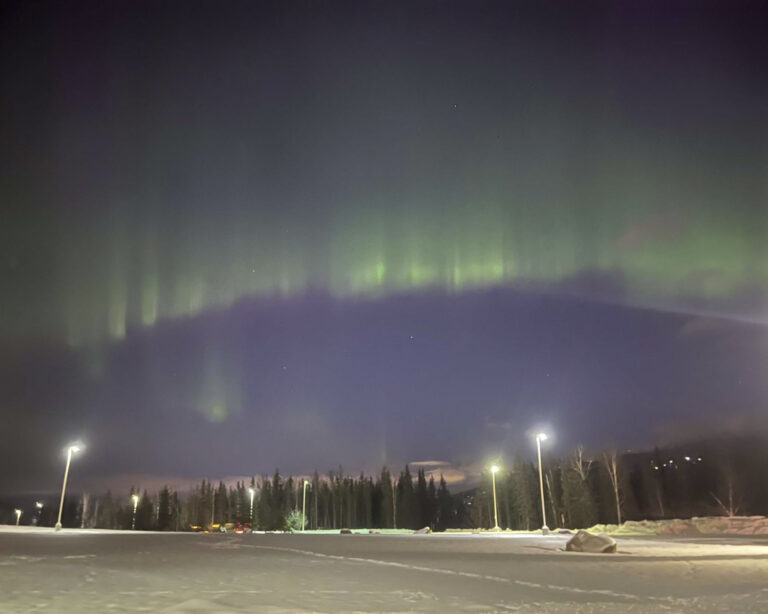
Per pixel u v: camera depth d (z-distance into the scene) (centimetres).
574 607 998
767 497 10112
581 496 7819
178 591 1058
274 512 11075
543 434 5547
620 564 1797
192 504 13312
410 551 2339
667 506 10650
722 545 3011
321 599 1011
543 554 2236
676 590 1236
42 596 979
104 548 2191
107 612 847
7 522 14462
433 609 943
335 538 3653
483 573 1500
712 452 11612
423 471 12656
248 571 1425
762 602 1071
